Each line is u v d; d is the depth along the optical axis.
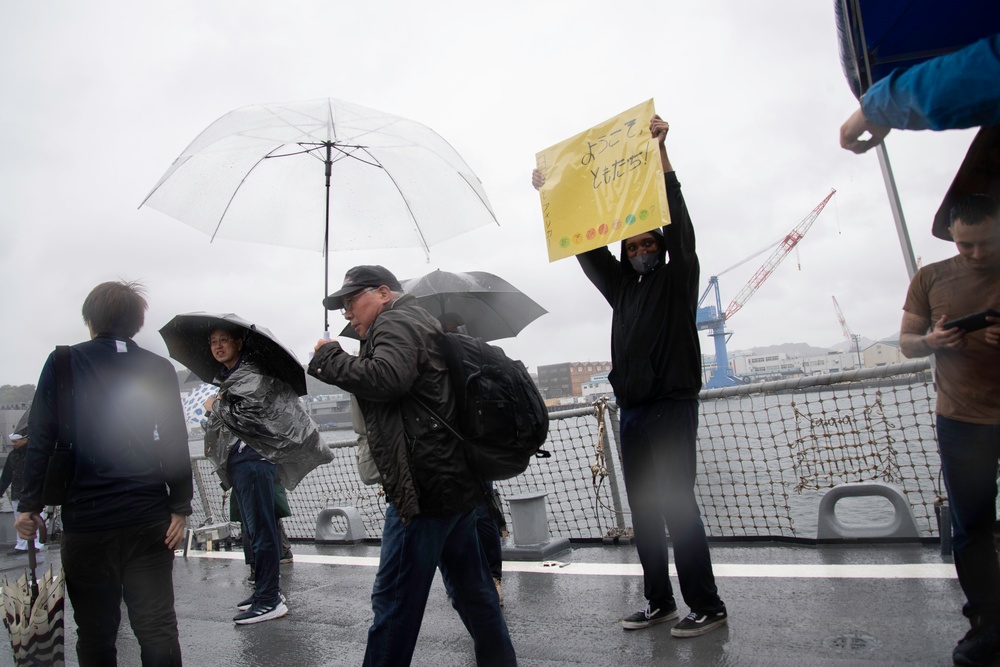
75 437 2.75
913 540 4.41
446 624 4.06
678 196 3.29
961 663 2.68
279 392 4.38
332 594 4.97
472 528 2.83
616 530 5.50
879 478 4.76
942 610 3.28
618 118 3.37
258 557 4.52
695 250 3.35
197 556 6.98
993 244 2.24
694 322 3.37
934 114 1.82
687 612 3.71
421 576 2.63
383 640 2.62
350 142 3.70
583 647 3.42
